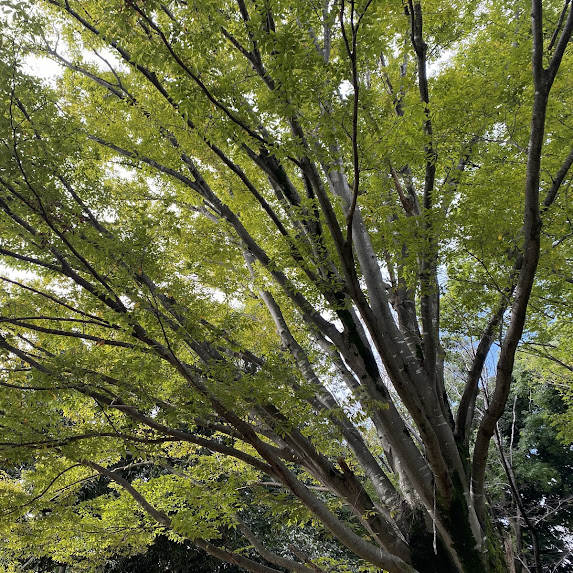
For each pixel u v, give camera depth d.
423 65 4.36
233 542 11.44
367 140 4.25
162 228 4.70
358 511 4.91
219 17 3.33
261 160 4.83
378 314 4.98
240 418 4.37
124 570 11.91
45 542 6.02
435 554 4.95
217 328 4.37
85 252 3.94
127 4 3.11
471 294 4.75
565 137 4.95
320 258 4.57
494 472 12.38
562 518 12.91
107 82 5.26
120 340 4.93
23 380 4.48
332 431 5.04
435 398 4.84
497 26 5.64
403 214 5.61
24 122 3.77
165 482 6.23
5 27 3.51
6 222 4.01
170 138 5.16
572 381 8.41
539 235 3.60
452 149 4.68
